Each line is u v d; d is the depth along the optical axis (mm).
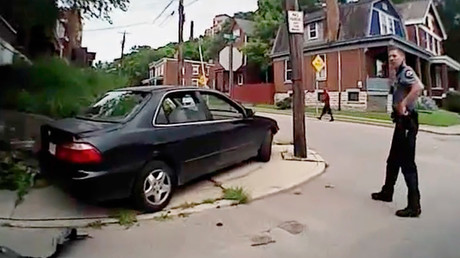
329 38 17812
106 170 4867
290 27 8281
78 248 4227
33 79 13703
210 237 4531
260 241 4406
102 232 4684
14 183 6070
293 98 8469
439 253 4086
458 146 11242
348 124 16734
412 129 5207
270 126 7934
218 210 5430
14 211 5219
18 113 11164
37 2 13070
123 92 6066
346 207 5508
